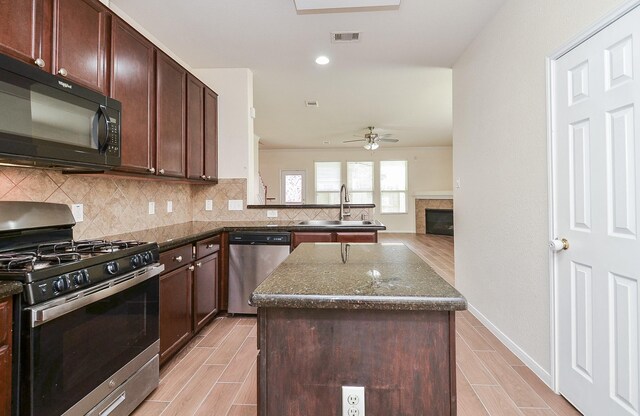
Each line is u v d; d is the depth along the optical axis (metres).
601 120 1.54
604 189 1.53
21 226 1.61
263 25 2.71
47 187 1.86
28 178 1.75
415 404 0.92
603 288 1.54
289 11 2.51
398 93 4.57
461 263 3.30
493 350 2.40
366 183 9.62
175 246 2.24
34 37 1.46
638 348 1.37
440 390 0.92
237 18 2.60
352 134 7.54
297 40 2.97
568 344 1.79
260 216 3.62
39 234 1.72
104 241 1.84
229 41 2.98
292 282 1.03
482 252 2.80
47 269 1.22
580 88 1.67
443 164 9.47
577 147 1.70
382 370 0.92
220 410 1.75
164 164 2.50
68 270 1.30
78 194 2.08
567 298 1.79
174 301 2.24
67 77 1.62
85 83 1.74
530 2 2.08
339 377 0.93
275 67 3.60
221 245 3.09
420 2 2.39
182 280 2.35
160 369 2.17
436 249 6.83
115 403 1.56
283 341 0.94
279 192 9.64
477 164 2.88
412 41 2.99
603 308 1.54
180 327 2.32
